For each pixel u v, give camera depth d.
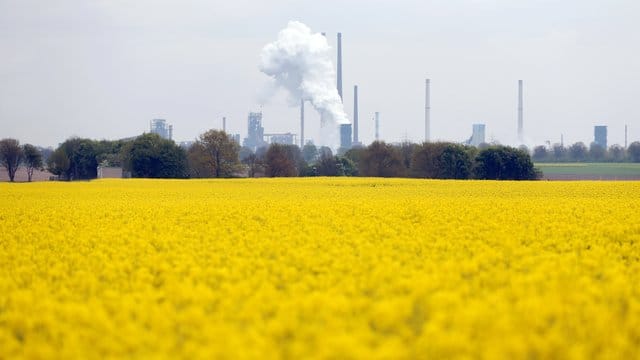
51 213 33.56
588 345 10.24
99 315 11.53
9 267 17.41
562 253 18.97
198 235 23.56
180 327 11.52
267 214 31.33
